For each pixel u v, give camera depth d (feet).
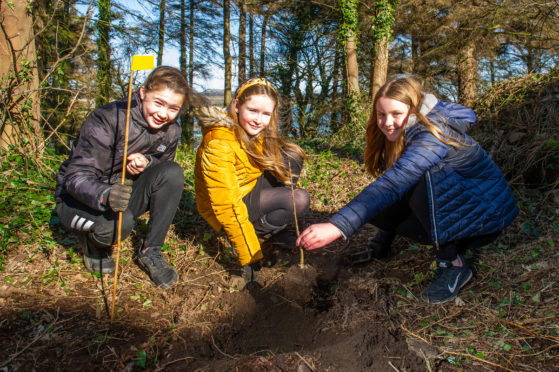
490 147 13.28
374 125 7.86
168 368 6.24
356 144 21.16
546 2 35.17
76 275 8.22
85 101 30.40
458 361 6.21
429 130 6.58
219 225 8.70
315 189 14.33
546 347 6.29
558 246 8.82
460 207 7.22
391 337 6.81
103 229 7.48
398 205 8.35
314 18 54.44
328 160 18.08
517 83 14.32
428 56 50.72
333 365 6.27
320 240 6.09
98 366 6.09
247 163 8.02
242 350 7.00
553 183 11.08
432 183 7.09
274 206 9.11
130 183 7.41
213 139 7.39
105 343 6.57
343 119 46.80
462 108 7.11
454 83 50.80
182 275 8.69
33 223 9.68
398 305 7.73
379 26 35.91
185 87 7.16
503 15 39.75
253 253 8.00
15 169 12.85
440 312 7.46
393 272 9.00
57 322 6.86
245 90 7.29
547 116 12.55
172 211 8.07
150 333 6.97
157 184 7.82
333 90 55.06
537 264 8.31
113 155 7.63
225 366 6.23
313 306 8.13
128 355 6.33
